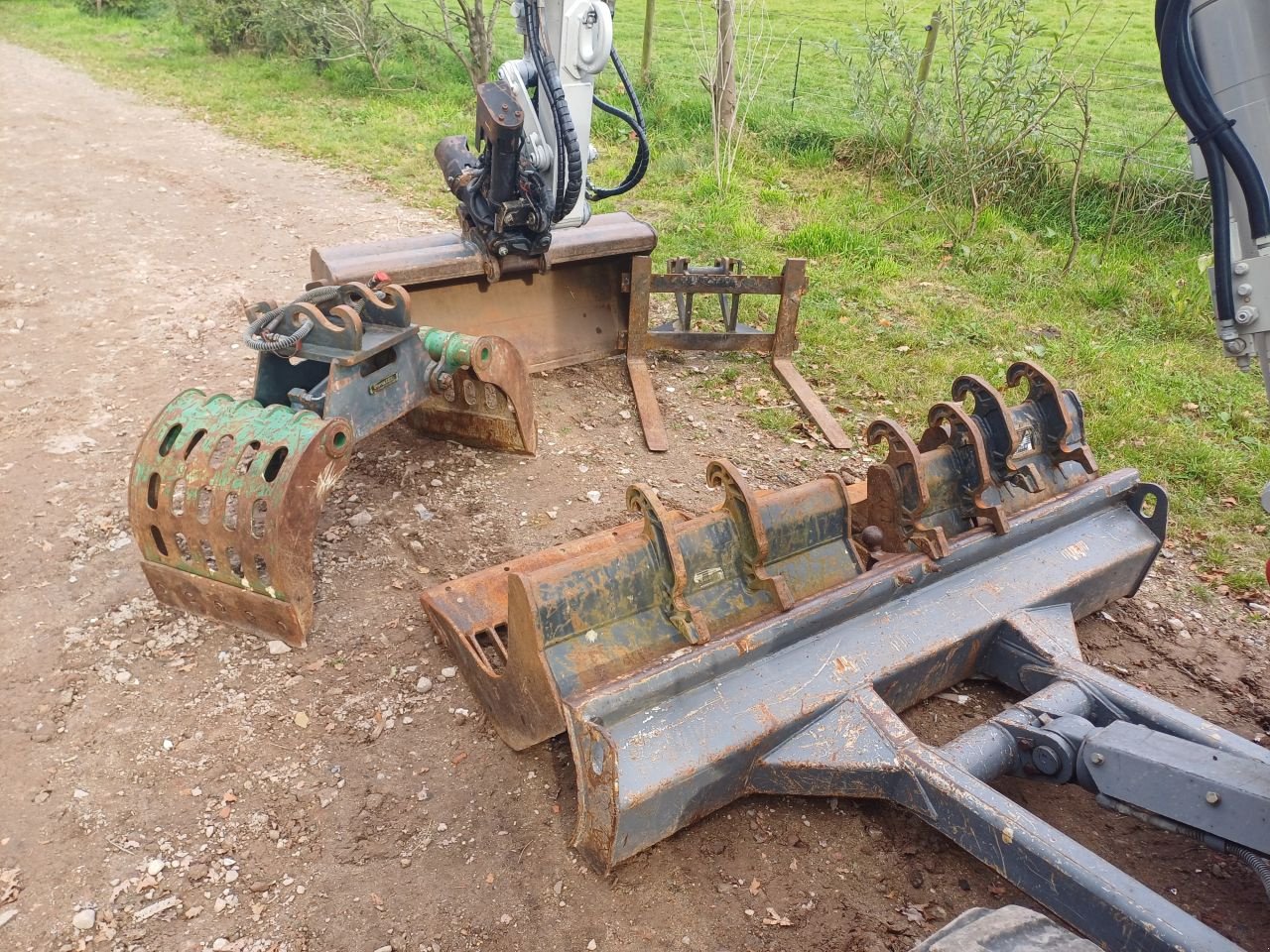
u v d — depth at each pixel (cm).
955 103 873
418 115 1259
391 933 269
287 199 946
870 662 306
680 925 273
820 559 324
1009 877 252
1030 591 348
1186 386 620
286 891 280
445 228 884
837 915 278
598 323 596
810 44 1480
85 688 348
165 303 688
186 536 362
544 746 330
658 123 1148
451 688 352
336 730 334
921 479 329
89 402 547
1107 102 1217
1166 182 883
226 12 1603
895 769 274
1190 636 409
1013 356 648
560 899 279
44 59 1681
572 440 520
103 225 848
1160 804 258
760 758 285
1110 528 383
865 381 607
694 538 298
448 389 489
